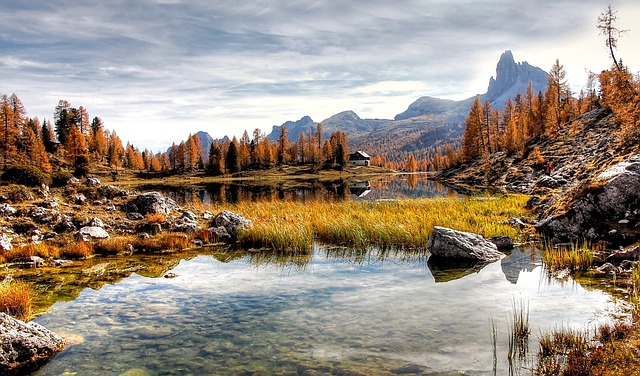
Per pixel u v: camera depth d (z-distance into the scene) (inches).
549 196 1199.6
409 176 5708.7
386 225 948.6
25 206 999.0
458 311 447.2
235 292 554.9
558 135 3344.0
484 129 4628.4
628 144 1333.7
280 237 888.3
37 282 617.3
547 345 337.4
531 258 704.4
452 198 1555.1
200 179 5693.9
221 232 994.1
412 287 555.2
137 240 893.8
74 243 838.5
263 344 376.5
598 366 294.2
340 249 860.6
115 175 5728.3
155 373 325.4
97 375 325.4
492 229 907.4
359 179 5012.3
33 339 365.7
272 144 7416.3
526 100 4692.4
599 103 3666.3
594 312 418.0
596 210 813.9
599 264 618.2
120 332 414.6
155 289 575.2
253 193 2667.3
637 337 335.0
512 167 3216.0
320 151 7126.0
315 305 488.7
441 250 753.6
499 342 360.5
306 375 312.3
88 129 5477.4
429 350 350.3
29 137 4010.8
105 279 635.5
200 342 385.7
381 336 385.4
